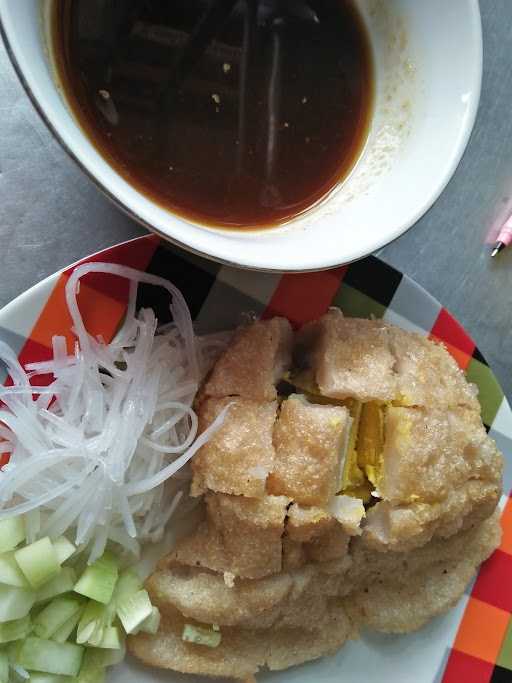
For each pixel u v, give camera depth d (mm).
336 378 171
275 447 170
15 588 167
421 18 152
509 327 216
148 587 179
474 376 194
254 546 168
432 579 192
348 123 164
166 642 181
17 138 191
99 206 193
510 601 196
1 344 165
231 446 165
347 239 142
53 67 132
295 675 188
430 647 193
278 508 165
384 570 188
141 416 177
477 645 194
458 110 146
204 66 154
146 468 181
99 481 175
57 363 171
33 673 173
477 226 213
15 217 190
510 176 214
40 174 191
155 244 172
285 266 131
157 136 151
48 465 174
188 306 179
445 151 145
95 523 175
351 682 190
